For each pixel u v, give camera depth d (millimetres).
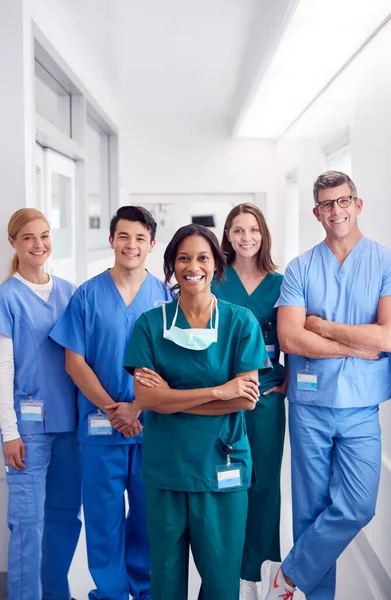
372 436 2250
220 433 1876
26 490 2271
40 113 3498
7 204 2674
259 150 6719
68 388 2350
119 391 2283
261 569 2516
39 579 2309
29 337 2287
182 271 1855
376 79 2998
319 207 2229
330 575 2344
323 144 4375
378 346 2129
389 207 2754
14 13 2643
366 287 2236
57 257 4070
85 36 4016
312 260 2301
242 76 5145
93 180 5555
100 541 2326
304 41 3225
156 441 1910
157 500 1911
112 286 2324
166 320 1920
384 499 2658
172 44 4320
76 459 2445
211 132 6691
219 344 1900
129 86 5637
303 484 2320
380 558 2709
